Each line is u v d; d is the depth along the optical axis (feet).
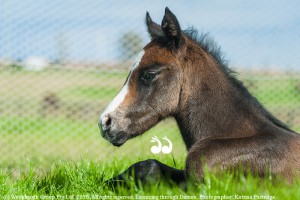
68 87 45.98
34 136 43.68
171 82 22.91
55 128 44.65
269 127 22.58
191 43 23.53
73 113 45.57
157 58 22.98
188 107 22.98
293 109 45.09
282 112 45.09
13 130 43.55
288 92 45.03
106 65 43.14
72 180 24.75
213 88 22.81
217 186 20.42
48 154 39.88
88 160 33.40
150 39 24.32
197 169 21.27
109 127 22.81
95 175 25.27
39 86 45.09
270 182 21.15
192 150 21.83
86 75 46.19
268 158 21.58
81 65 42.93
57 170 27.02
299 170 21.65
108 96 46.29
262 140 21.90
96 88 46.34
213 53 23.95
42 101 45.19
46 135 43.91
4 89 44.06
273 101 44.96
